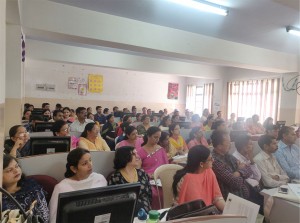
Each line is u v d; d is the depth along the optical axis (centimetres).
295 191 219
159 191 231
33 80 809
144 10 376
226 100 913
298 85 643
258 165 267
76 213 89
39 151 226
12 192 162
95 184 194
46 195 188
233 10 363
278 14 372
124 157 210
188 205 114
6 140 263
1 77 109
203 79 1011
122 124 473
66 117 549
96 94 910
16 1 260
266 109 768
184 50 472
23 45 414
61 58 612
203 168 185
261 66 584
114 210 98
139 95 1000
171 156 366
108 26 392
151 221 142
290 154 307
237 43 546
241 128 632
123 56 691
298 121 652
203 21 419
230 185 218
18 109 361
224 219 77
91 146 324
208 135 454
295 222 202
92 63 647
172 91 1076
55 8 353
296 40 521
